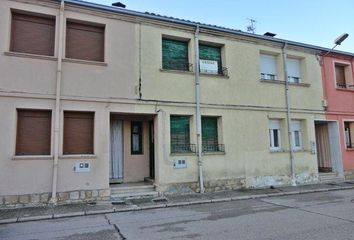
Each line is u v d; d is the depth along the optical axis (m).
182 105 10.92
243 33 12.26
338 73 15.12
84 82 9.62
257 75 12.56
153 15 10.72
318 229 6.19
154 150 10.78
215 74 11.66
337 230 6.09
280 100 12.92
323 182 13.41
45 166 8.85
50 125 9.21
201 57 11.83
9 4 9.00
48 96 9.12
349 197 10.20
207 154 11.10
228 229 6.38
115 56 10.14
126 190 10.05
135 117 11.05
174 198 9.85
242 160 11.73
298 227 6.39
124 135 11.20
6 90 8.71
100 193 9.41
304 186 12.41
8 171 8.49
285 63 13.27
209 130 11.64
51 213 7.88
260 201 9.63
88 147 9.64
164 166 10.38
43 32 9.52
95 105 9.67
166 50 11.30
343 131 14.38
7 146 8.55
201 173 10.82
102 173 9.51
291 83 13.33
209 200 9.54
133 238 5.91
